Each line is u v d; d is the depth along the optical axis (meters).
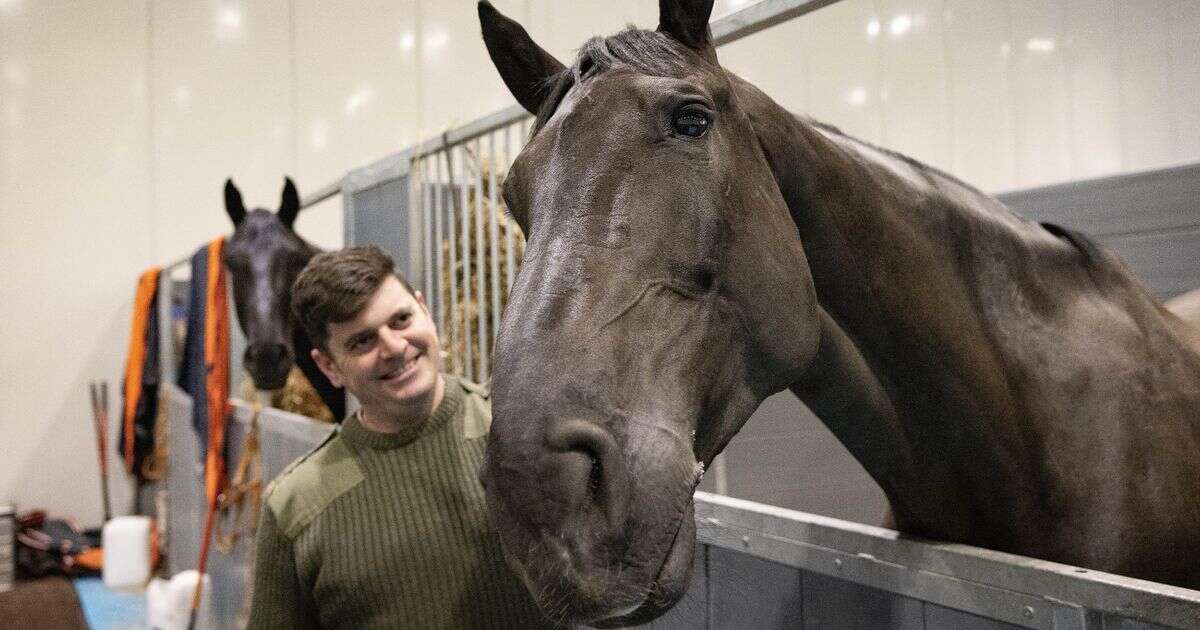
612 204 0.77
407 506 1.21
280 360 2.98
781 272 0.87
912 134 4.92
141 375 4.57
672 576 0.72
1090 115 4.39
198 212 5.57
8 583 4.30
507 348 0.73
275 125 5.66
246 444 2.92
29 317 5.30
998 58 4.67
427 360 1.24
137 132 5.46
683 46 0.89
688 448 0.76
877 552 0.96
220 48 5.59
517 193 0.85
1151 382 1.15
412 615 1.20
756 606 1.14
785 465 2.86
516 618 1.22
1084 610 0.76
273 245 3.06
